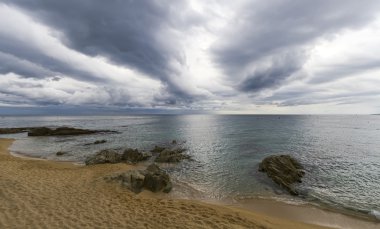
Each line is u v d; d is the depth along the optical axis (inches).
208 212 380.8
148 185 542.3
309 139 1642.5
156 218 334.6
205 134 1998.0
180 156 971.3
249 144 1396.4
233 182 663.8
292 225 393.1
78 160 940.0
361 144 1421.0
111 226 296.4
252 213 438.3
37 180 480.4
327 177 724.7
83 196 410.9
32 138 1769.2
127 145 1375.5
